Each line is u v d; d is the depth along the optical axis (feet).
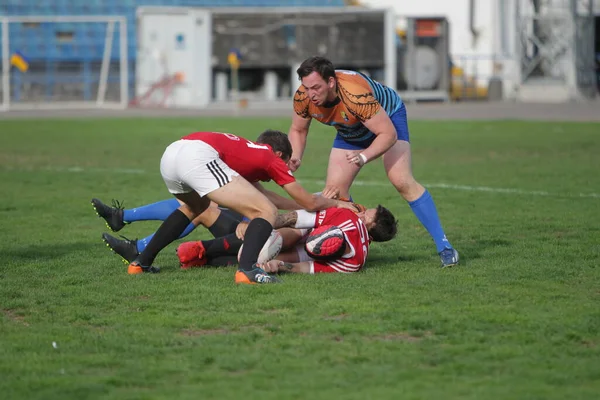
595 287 73.56
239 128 288.30
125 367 53.47
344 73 81.25
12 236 103.40
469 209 124.06
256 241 74.69
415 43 435.94
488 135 261.85
